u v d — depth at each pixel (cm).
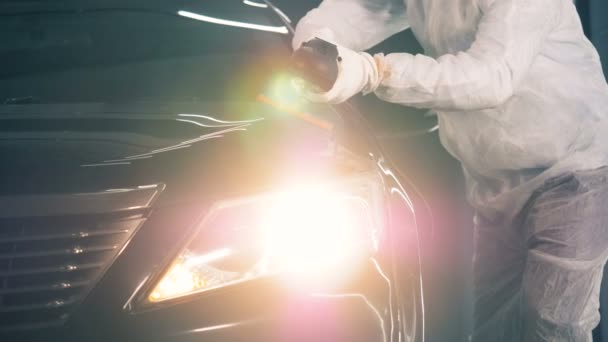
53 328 206
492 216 284
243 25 314
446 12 255
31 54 301
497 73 224
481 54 226
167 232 210
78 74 291
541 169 263
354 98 303
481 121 262
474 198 287
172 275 209
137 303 207
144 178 214
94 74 291
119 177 214
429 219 273
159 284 208
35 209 209
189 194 213
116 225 210
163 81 286
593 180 258
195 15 318
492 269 295
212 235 212
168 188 213
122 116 254
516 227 279
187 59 297
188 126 244
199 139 234
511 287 294
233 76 289
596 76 262
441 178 350
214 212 213
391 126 291
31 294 207
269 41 309
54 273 208
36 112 260
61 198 210
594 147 260
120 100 276
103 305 207
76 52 302
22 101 275
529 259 268
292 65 211
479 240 297
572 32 261
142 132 240
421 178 348
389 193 247
